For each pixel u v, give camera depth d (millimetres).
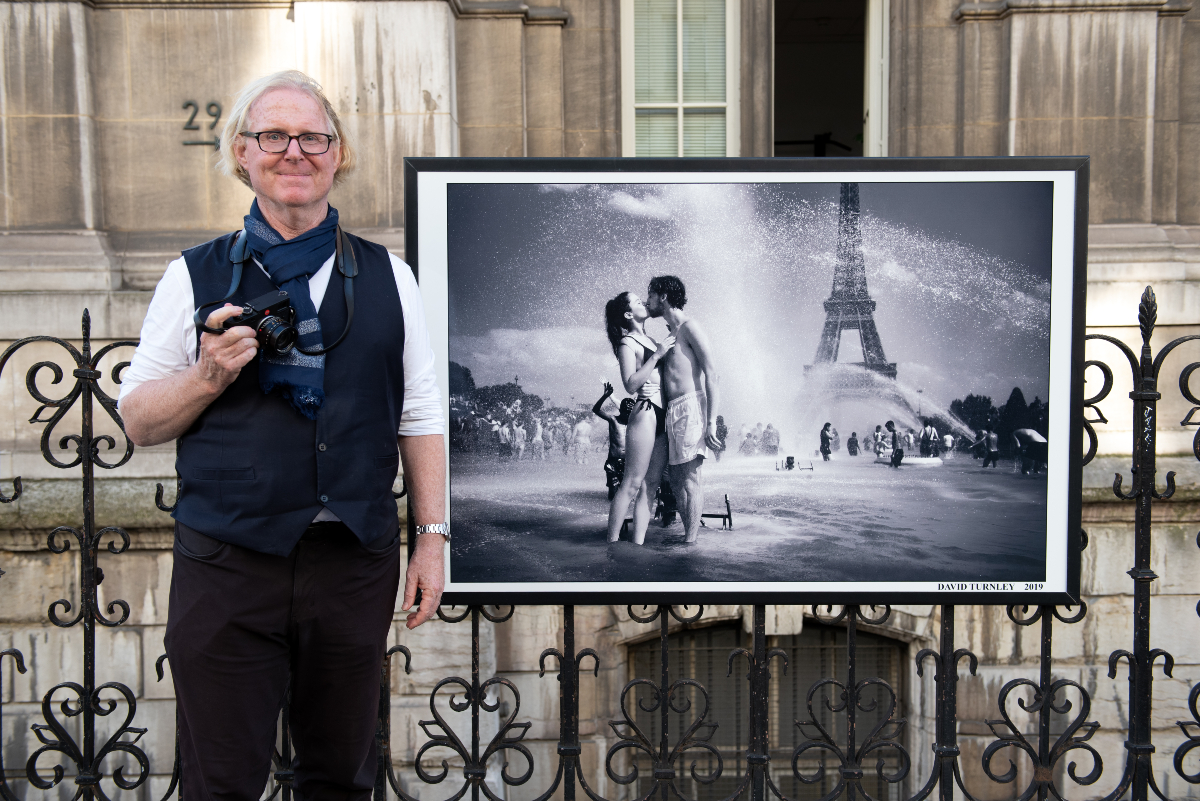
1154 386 2541
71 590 3547
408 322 1925
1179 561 3680
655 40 4344
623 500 2398
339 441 1733
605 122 4148
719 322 2371
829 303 2365
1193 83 4102
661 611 2514
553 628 3734
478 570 2406
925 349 2371
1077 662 3699
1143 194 3924
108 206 3873
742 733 3949
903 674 3924
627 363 2375
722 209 2354
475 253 2354
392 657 3574
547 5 4062
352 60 3693
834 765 3949
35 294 3676
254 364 1691
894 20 4129
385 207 3727
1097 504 3646
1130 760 2629
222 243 1800
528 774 2576
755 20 4262
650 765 3893
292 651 1836
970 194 2344
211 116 3855
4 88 3734
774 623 3814
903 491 2389
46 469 3598
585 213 2352
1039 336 2367
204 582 1707
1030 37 3896
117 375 2521
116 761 3580
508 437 2383
